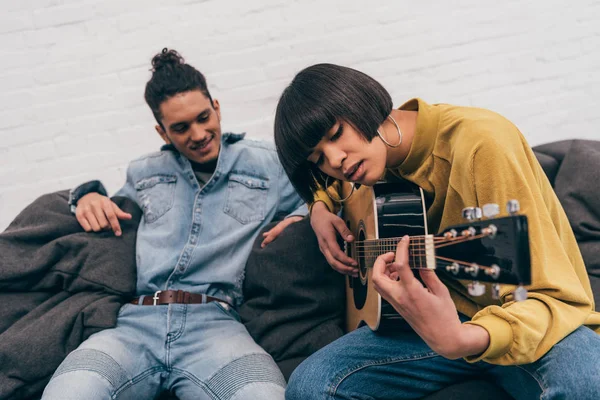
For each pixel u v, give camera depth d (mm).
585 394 1002
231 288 1711
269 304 1644
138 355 1521
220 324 1603
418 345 1248
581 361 1021
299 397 1235
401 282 988
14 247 1744
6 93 2346
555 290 1041
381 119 1205
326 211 1547
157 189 1807
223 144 1824
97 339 1519
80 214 1777
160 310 1596
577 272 1234
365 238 1388
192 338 1562
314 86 1202
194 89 1709
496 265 835
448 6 2449
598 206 1748
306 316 1619
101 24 2363
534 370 1071
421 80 2453
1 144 2350
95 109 2379
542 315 1021
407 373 1228
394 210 1279
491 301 1220
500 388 1239
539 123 2504
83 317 1604
